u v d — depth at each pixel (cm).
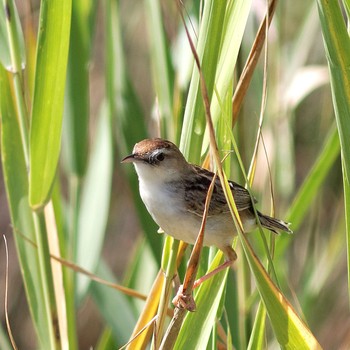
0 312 2005
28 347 2003
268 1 691
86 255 1154
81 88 1059
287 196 1331
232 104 771
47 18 767
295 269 1591
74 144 1091
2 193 2055
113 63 1145
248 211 893
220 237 866
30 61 1015
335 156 1055
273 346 1323
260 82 1269
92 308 2062
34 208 840
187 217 864
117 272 2070
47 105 793
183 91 966
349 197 692
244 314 998
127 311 1165
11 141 916
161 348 737
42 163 814
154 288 817
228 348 805
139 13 1912
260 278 659
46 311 954
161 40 1024
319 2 654
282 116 1280
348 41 655
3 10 832
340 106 667
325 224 1641
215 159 643
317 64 1705
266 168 1266
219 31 695
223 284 791
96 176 1189
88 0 1045
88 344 2044
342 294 1678
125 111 1162
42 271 862
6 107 898
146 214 1115
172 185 875
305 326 657
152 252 1104
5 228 2050
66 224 1204
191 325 777
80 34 1037
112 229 2089
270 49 1265
